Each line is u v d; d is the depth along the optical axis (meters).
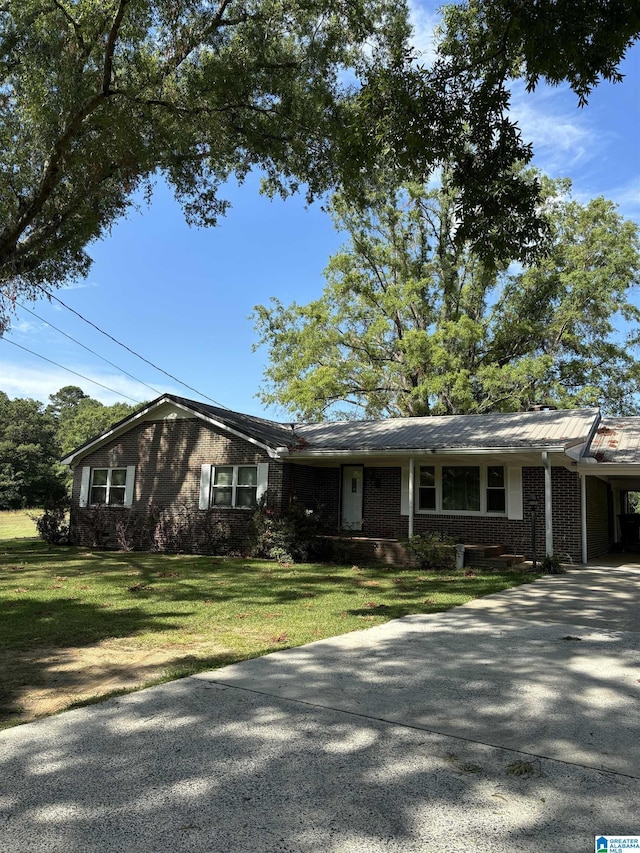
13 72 12.20
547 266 27.66
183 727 3.88
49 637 6.59
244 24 11.48
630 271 27.72
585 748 3.58
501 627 7.09
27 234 14.37
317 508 16.89
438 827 2.68
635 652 5.90
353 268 29.98
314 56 11.85
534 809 2.85
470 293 29.59
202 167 14.35
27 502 54.59
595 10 6.37
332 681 4.91
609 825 2.71
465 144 7.97
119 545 17.81
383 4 11.59
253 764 3.33
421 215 29.66
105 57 10.91
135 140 10.98
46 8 10.73
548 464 12.99
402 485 16.47
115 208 14.86
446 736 3.76
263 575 12.16
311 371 29.47
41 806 2.87
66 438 64.25
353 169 8.24
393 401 31.14
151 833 2.63
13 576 11.94
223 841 2.57
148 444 18.42
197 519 17.02
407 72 7.29
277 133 12.74
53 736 3.74
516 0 6.73
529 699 4.48
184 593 9.77
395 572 12.73
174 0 10.67
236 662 5.52
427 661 5.55
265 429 18.66
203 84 11.17
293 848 2.52
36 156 12.66
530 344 29.16
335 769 3.27
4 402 65.88
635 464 13.51
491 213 7.77
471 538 15.36
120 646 6.19
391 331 29.28
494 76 7.39
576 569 13.04
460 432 16.05
